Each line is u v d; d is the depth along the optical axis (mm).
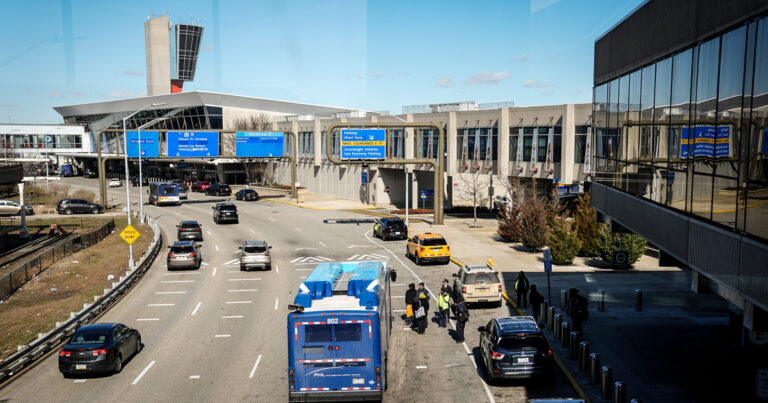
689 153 14164
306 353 15109
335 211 67250
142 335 22812
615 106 21953
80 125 128000
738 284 11461
